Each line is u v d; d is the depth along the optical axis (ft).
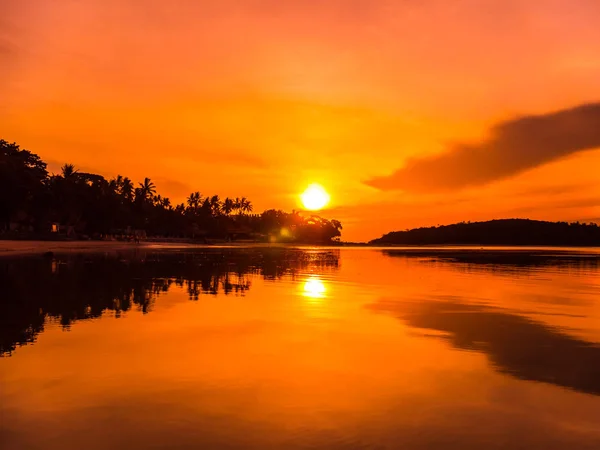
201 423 22.65
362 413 24.03
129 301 61.72
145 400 25.53
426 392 27.22
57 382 28.35
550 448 20.47
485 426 22.59
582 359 34.27
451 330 44.60
